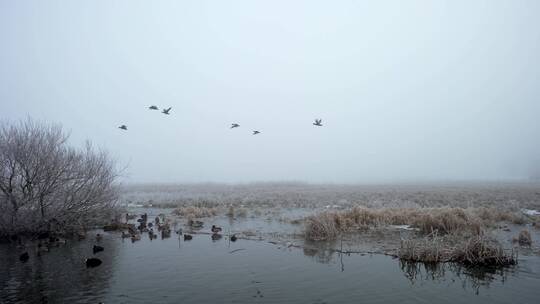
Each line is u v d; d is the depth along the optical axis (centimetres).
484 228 1952
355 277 1335
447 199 3712
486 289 1189
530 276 1298
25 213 2077
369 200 3838
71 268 1472
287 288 1233
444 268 1416
